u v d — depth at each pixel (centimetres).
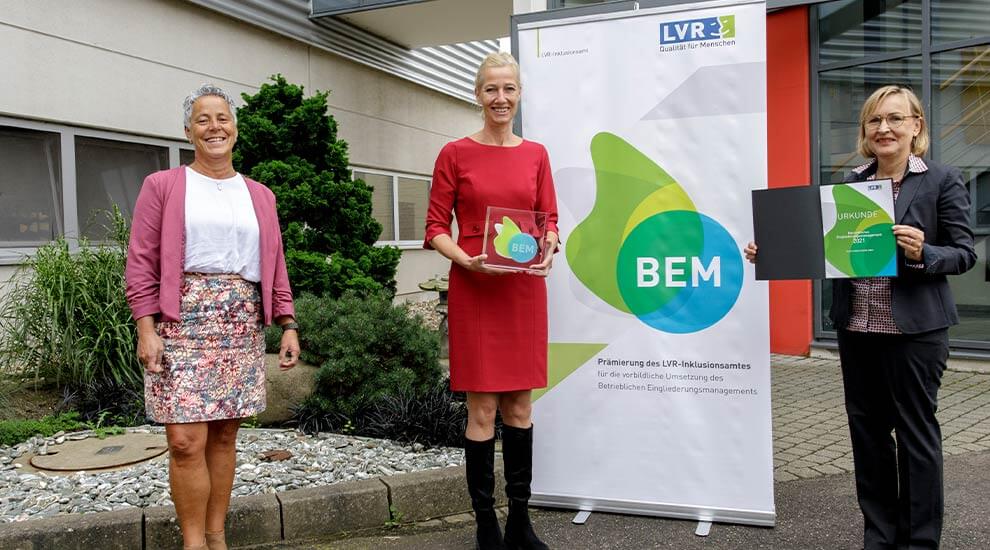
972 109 733
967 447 481
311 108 664
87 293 527
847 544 338
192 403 281
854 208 294
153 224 280
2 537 310
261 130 655
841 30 793
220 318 288
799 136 816
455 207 328
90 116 725
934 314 293
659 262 367
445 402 479
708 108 357
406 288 1280
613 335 376
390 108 1236
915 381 296
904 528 306
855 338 312
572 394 384
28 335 531
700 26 356
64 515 330
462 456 432
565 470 387
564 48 376
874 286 303
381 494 367
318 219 671
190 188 287
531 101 382
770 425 357
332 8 1020
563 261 381
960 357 731
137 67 777
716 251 359
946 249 285
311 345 510
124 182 777
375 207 1206
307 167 661
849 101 796
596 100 372
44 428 468
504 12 1063
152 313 278
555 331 384
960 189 292
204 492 289
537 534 358
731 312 359
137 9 776
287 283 319
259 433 476
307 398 496
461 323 319
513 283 318
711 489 366
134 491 370
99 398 511
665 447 371
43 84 680
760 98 350
